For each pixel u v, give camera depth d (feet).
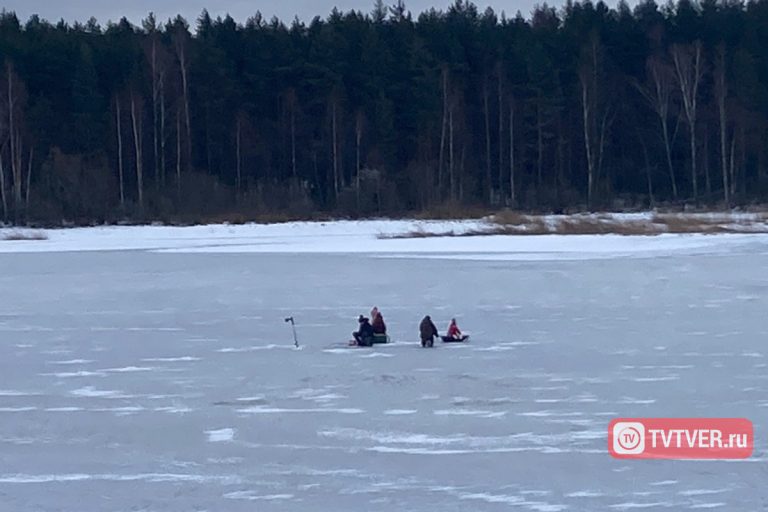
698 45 531.09
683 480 83.97
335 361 134.62
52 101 561.43
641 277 224.53
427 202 502.79
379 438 97.25
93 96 550.36
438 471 87.25
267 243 355.77
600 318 167.12
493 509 78.33
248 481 85.76
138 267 268.82
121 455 93.45
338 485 84.23
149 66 554.87
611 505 78.59
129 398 115.03
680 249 295.69
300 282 227.40
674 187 541.75
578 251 297.74
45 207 458.09
